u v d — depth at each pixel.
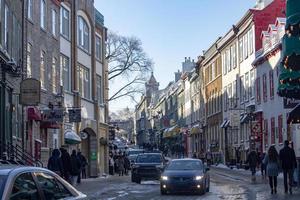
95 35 45.69
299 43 18.53
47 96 31.92
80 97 39.69
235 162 53.50
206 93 71.94
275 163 21.73
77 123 38.94
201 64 75.19
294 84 22.11
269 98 43.69
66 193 7.89
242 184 29.34
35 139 29.05
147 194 23.55
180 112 97.69
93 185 29.84
